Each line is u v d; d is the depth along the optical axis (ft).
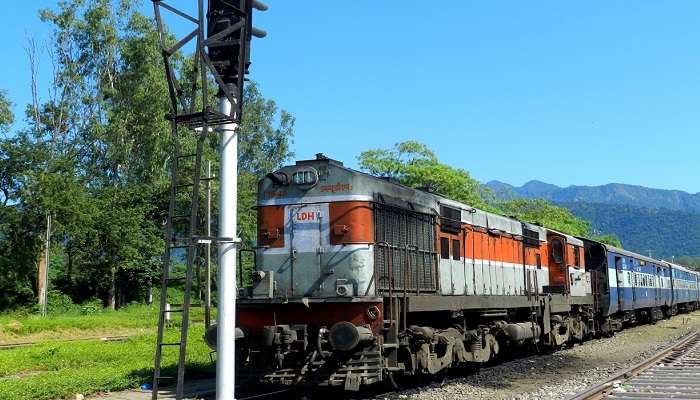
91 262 142.51
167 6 25.03
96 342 74.84
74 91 145.07
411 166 140.15
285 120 197.88
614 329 89.51
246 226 144.05
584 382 43.16
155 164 142.20
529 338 56.29
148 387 41.19
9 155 125.18
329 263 37.68
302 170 39.06
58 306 133.08
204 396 37.32
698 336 80.18
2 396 34.65
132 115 142.51
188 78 134.41
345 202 37.91
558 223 204.23
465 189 143.43
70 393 37.63
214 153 134.00
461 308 44.88
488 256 53.06
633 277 99.55
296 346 36.11
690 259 627.05
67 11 144.66
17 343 84.53
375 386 40.88
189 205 130.31
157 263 150.82
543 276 66.85
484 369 50.26
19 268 124.98
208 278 34.17
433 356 40.04
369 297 35.45
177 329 91.04
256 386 39.55
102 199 138.51
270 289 37.96
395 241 40.24
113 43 146.20
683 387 38.73
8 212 123.13
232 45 24.61
